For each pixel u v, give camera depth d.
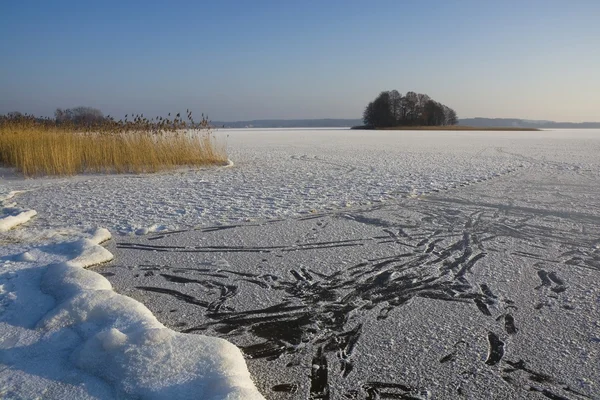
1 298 2.93
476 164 12.06
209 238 4.62
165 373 2.03
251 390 1.89
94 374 2.08
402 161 13.02
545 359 2.36
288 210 5.97
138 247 4.32
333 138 31.00
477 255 4.09
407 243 4.46
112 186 8.20
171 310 2.97
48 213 5.84
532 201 6.65
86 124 11.20
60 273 3.22
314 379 2.20
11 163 10.55
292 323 2.79
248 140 27.70
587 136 36.28
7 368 2.14
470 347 2.49
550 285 3.38
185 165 11.49
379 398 2.05
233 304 3.06
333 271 3.68
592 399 2.04
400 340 2.57
